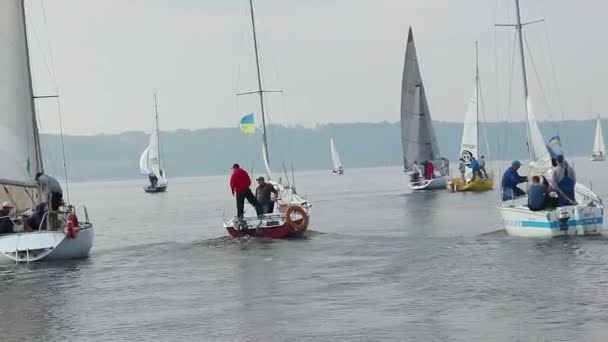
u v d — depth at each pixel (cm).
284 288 1908
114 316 1675
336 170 19862
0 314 1741
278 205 3338
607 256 2148
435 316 1530
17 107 2767
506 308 1564
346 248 2645
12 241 2548
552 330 1380
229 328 1510
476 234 2998
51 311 1758
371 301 1702
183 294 1898
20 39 2783
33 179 2766
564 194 2572
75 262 2577
